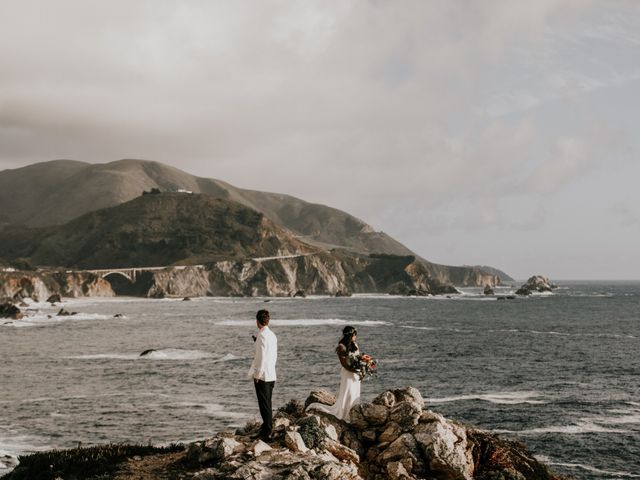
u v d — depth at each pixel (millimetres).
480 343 78375
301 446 12820
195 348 73625
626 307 165500
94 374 52812
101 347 75188
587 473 26984
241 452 12617
